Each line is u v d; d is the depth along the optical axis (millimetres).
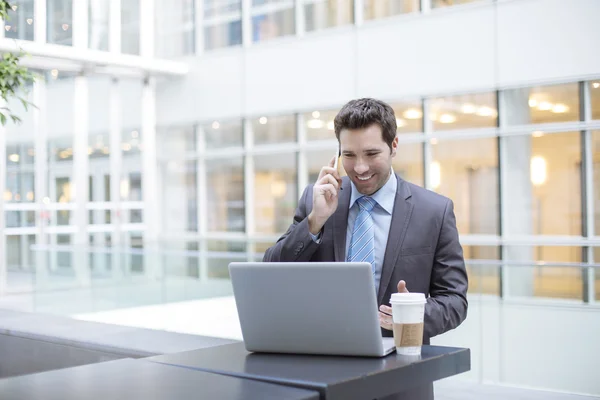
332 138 11750
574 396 5570
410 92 10664
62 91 12562
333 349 2141
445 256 2680
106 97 13328
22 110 12000
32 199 12141
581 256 9266
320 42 11711
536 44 9461
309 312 2121
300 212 2854
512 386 5887
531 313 5812
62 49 12055
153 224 13719
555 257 9461
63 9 12320
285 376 1886
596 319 5523
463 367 2225
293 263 2109
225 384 1847
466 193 10203
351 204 2754
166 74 13664
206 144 13438
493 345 5980
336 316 2092
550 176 9516
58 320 3939
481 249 10008
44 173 12297
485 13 9883
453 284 2646
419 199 2727
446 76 10289
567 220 9398
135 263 10234
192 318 9008
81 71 12750
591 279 5641
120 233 13383
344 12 11406
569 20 9180
